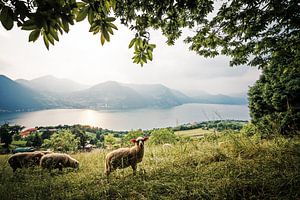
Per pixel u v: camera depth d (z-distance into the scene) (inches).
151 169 207.6
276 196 116.5
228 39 233.1
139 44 119.6
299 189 117.7
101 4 78.7
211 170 173.5
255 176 143.9
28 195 163.8
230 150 221.0
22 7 58.0
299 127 323.6
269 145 215.0
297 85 360.5
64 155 261.7
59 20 66.9
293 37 207.3
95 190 163.2
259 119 427.5
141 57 123.1
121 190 156.0
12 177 226.8
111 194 154.9
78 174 232.4
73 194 159.2
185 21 196.5
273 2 167.2
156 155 285.9
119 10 124.4
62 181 201.8
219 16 203.8
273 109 415.5
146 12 134.4
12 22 59.1
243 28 198.7
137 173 200.4
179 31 192.4
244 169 158.2
